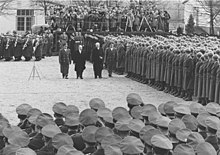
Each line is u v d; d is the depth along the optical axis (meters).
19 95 25.12
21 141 8.77
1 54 43.31
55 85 28.81
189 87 24.12
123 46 33.34
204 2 66.75
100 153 8.43
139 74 30.41
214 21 64.06
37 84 29.17
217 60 22.19
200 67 23.02
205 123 9.46
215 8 61.22
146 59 29.30
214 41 32.12
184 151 7.98
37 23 62.97
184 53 24.64
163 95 25.69
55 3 60.22
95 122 9.68
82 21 47.81
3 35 44.00
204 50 24.27
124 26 48.09
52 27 48.34
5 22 62.53
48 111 20.88
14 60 43.59
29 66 38.91
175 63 25.22
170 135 9.04
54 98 24.39
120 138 8.45
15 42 42.97
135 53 30.94
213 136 9.27
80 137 9.14
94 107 10.95
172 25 63.31
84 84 29.44
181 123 9.16
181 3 63.72
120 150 7.95
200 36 43.69
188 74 24.09
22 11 62.81
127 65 32.28
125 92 26.53
